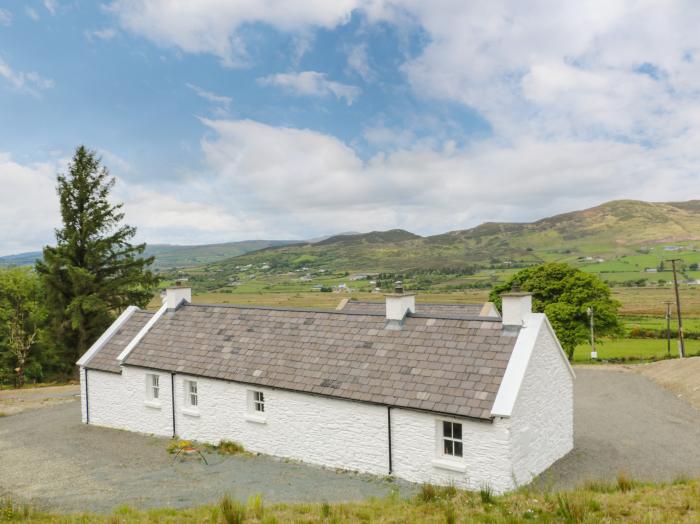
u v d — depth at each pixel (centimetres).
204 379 2103
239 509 1121
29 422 2567
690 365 3431
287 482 1600
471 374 1608
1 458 1934
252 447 1970
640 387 3180
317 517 1073
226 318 2384
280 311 2281
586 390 3139
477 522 1009
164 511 1194
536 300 4694
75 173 4334
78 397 3303
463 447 1527
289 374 1919
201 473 1705
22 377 4519
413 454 1608
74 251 4272
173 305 2588
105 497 1452
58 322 4266
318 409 1803
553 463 1770
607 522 956
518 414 1518
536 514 1050
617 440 2050
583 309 4472
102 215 4356
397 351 1822
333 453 1769
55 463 1852
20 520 1120
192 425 2145
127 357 2372
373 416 1683
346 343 1959
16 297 4659
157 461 1859
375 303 3141
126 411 2361
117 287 4338
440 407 1547
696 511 1006
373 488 1537
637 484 1311
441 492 1298
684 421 2338
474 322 1777
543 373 1712
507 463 1452
